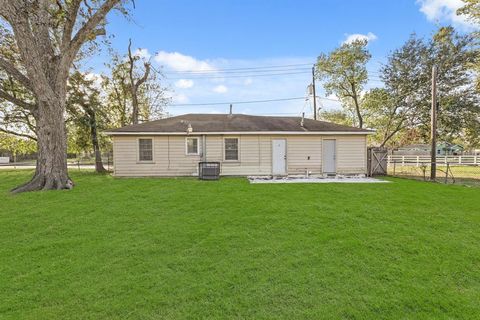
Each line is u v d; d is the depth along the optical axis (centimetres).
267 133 1630
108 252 485
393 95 2614
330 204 831
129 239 548
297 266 430
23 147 2467
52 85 1177
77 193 1036
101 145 2278
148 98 2792
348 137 1694
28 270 418
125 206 821
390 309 327
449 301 344
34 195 996
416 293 360
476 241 544
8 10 1023
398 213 733
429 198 925
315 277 397
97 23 1174
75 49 1184
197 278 393
